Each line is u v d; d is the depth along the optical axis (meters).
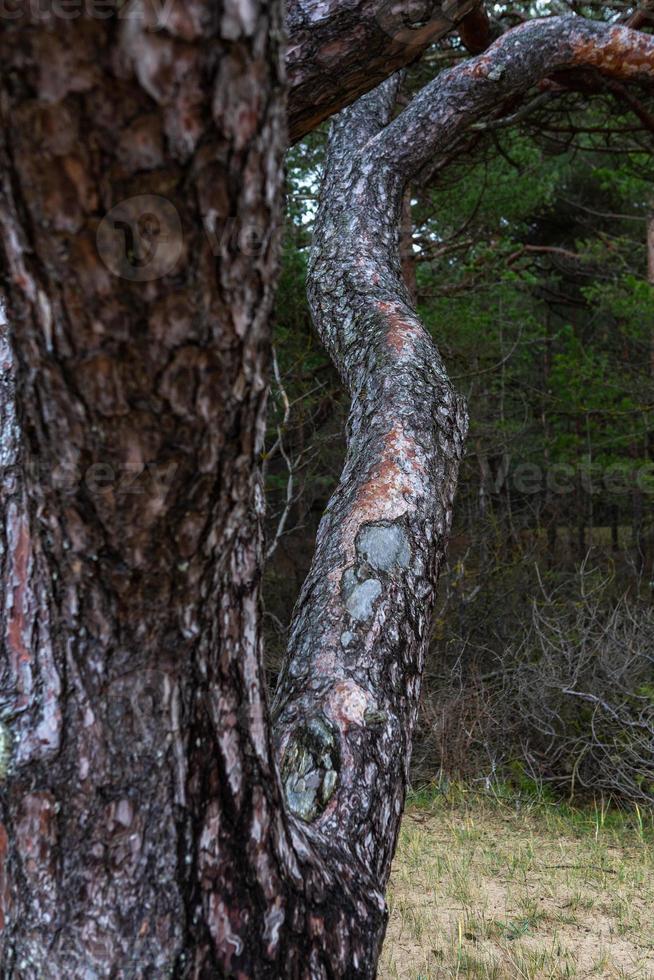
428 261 8.84
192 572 0.86
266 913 1.04
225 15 0.59
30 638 0.95
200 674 0.96
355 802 1.33
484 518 8.79
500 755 6.12
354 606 1.55
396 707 1.46
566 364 10.73
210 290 0.69
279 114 0.68
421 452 1.84
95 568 0.84
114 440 0.75
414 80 6.75
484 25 4.24
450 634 7.25
